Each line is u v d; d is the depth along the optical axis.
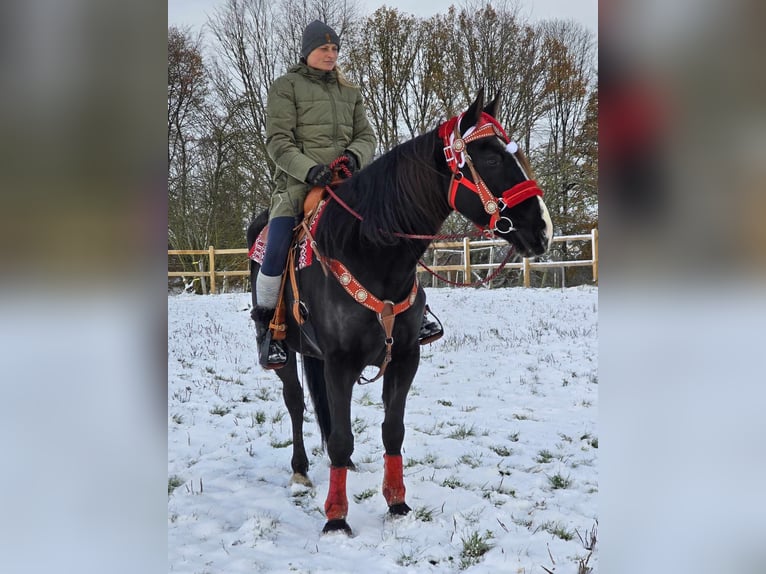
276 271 4.09
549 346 9.48
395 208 3.50
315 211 3.92
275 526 3.76
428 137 3.52
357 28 25.09
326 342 3.69
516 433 5.50
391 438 3.85
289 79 4.14
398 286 3.56
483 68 24.38
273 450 5.20
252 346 10.15
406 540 3.55
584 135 23.66
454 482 4.37
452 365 8.34
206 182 23.52
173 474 4.65
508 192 3.25
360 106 4.39
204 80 24.23
